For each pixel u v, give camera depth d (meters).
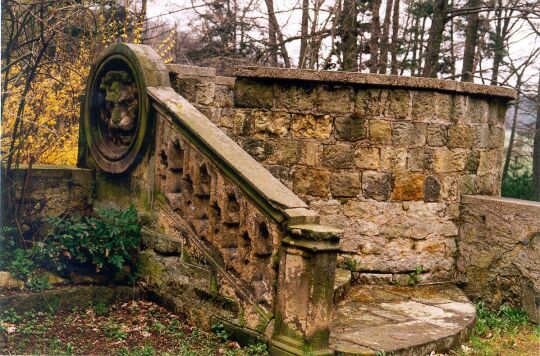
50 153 9.22
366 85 6.87
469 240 7.27
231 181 5.56
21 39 8.53
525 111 19.52
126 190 7.12
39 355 4.98
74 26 9.52
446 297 6.76
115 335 5.60
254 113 7.15
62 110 9.03
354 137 6.91
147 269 6.64
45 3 7.62
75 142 9.59
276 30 15.66
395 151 6.96
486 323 6.45
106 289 6.55
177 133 6.28
